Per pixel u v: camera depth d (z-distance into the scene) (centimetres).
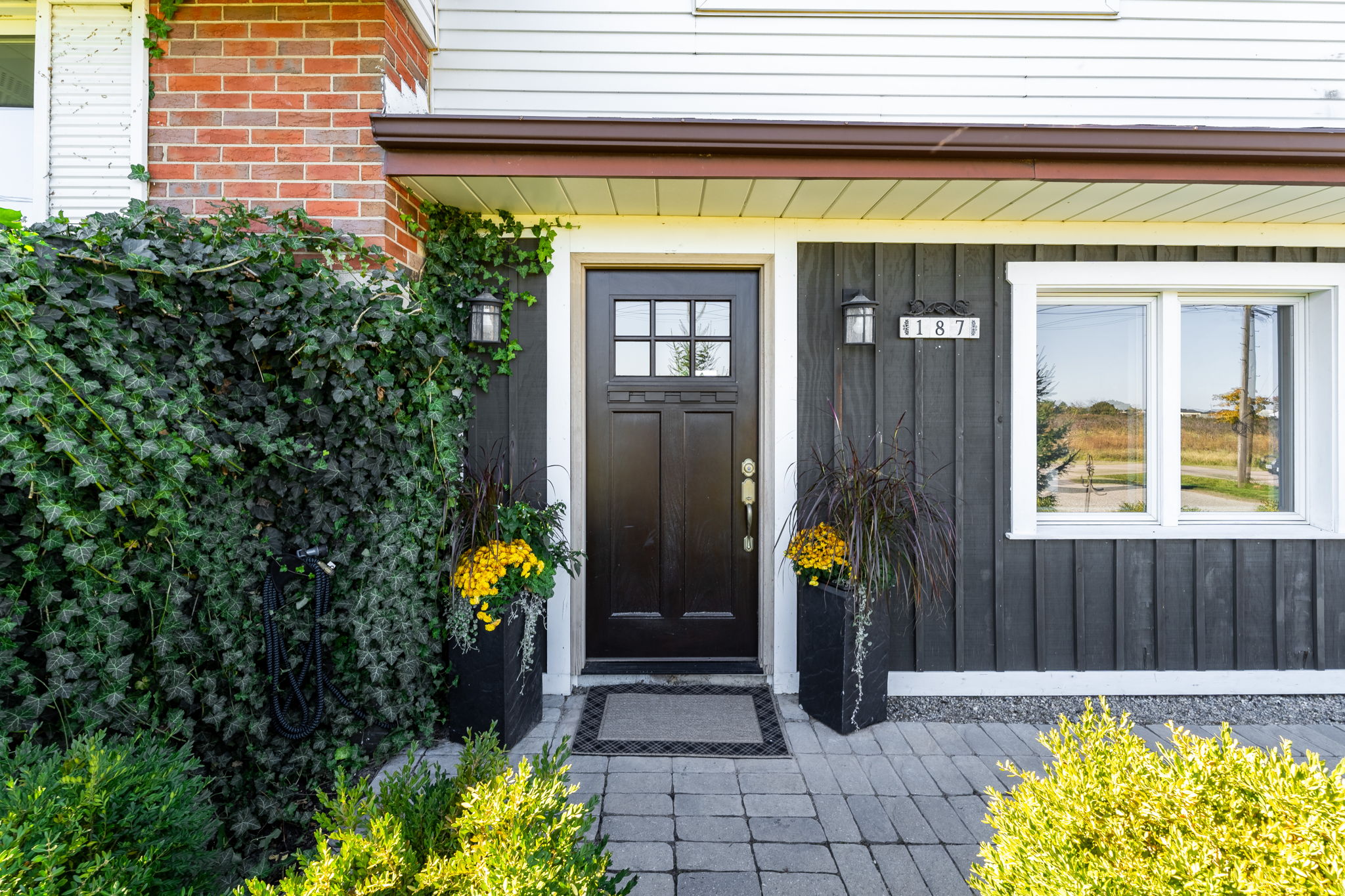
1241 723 303
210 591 198
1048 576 331
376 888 105
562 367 322
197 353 202
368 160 260
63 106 268
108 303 173
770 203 302
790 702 313
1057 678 329
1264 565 332
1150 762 121
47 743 166
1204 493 346
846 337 319
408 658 252
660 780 246
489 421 323
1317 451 337
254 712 215
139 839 124
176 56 262
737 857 203
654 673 334
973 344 330
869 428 329
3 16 273
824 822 221
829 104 312
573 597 327
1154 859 106
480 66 307
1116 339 344
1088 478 345
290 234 237
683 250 324
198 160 262
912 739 280
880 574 279
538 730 285
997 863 121
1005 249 328
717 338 336
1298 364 343
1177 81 314
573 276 325
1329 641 333
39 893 101
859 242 327
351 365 224
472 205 305
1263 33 314
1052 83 314
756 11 310
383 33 262
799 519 311
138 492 174
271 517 229
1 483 157
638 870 197
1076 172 265
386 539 243
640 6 310
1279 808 103
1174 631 332
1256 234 327
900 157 263
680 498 337
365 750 252
